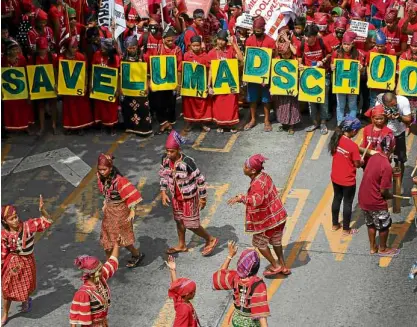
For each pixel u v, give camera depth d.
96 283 9.19
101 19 16.20
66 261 11.84
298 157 14.40
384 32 15.33
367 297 10.83
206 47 16.16
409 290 10.95
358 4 16.58
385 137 11.60
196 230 11.57
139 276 11.45
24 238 10.30
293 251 11.89
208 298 10.95
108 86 15.00
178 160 11.25
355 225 12.48
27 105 15.23
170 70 14.98
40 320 10.60
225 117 15.13
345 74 14.67
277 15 15.95
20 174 14.17
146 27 15.95
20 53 14.89
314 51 14.67
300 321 10.41
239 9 16.52
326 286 11.09
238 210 12.95
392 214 12.74
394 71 14.66
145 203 13.22
